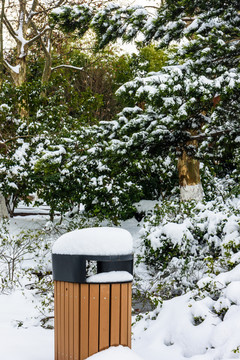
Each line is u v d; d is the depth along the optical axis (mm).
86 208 13023
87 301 3475
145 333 5293
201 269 7520
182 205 9367
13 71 20750
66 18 9734
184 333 4898
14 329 5477
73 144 11281
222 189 12422
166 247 8500
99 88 29906
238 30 8742
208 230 8031
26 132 13555
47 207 19938
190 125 9289
